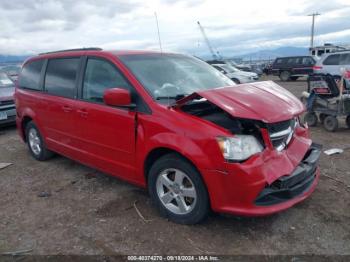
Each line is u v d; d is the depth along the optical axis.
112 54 4.06
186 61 4.54
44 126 5.18
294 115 3.26
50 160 5.69
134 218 3.58
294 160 3.30
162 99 3.57
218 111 3.43
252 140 3.05
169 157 3.34
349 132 7.22
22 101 5.65
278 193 3.06
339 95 7.27
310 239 3.11
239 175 2.90
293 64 23.39
